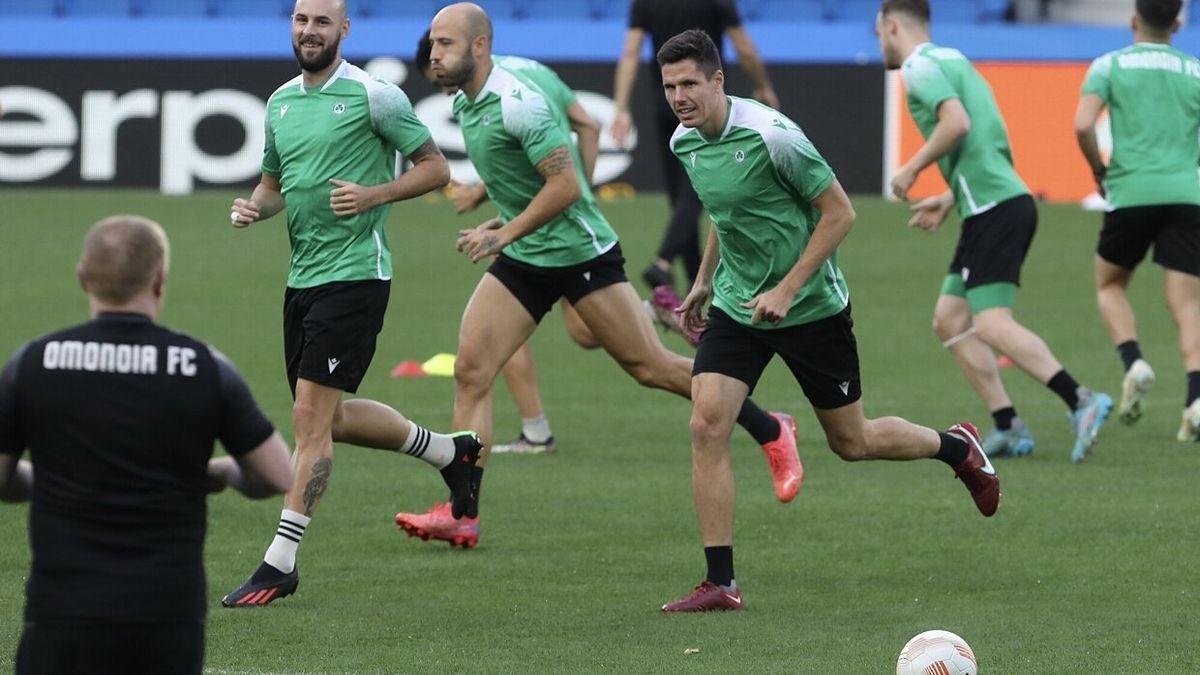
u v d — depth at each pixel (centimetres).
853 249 6450
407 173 2431
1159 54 3594
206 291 5631
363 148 2428
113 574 1394
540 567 2538
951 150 3347
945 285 3469
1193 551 2616
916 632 2167
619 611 2280
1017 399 4103
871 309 5381
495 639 2131
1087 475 3216
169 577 1407
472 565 2547
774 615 2259
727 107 2280
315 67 2416
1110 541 2686
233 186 7556
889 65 3509
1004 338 3347
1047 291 5681
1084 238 6600
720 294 2381
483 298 2825
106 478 1403
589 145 3425
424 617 2241
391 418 2561
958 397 4053
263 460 1457
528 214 2652
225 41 7900
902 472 3284
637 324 2880
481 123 2767
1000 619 2230
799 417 3897
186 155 7538
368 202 2364
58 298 5397
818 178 2266
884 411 3859
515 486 3139
